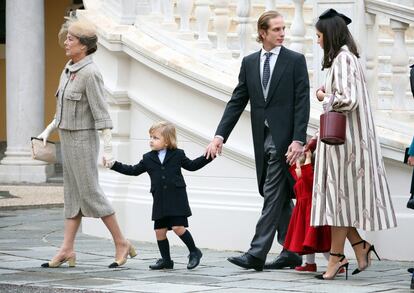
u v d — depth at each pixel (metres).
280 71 31.97
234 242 37.25
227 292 26.88
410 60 43.06
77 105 32.31
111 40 40.62
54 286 28.08
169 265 32.09
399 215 34.78
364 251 30.44
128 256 35.09
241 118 37.34
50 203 56.00
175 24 41.03
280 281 29.33
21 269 31.78
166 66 38.84
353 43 29.83
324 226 30.48
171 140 32.12
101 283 28.70
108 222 32.53
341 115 28.75
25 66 68.62
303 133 31.61
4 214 51.94
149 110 40.12
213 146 32.34
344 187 29.33
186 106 39.00
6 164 68.69
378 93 39.34
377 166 29.61
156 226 32.03
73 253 32.53
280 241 32.75
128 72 41.12
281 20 32.19
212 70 38.25
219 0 39.28
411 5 47.81
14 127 68.81
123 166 32.25
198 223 37.94
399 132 35.34
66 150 32.47
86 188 32.31
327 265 33.06
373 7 35.38
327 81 29.47
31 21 68.62
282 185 31.80
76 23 32.34
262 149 32.22
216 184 37.94
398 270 32.34
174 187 31.97
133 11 41.88
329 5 36.03
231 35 42.44
